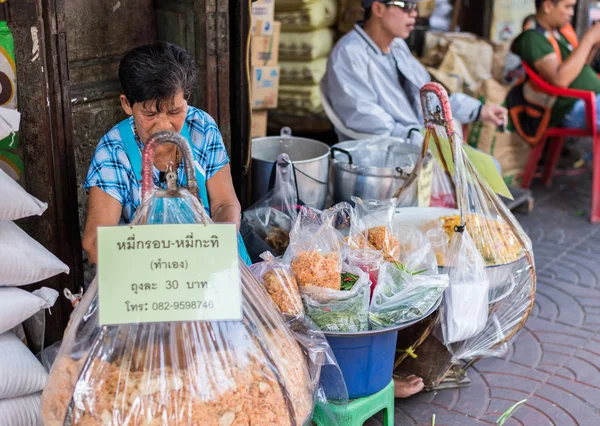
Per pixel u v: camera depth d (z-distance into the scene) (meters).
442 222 2.89
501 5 4.93
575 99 4.73
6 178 2.00
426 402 2.77
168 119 2.00
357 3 4.46
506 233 2.71
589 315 3.46
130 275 1.62
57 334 2.46
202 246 1.66
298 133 4.46
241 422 1.64
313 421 2.26
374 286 2.37
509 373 2.98
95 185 2.16
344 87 3.65
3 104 2.20
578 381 2.93
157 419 1.59
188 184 1.71
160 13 2.87
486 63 4.79
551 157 5.15
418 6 5.02
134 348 1.63
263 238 2.82
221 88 2.81
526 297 2.75
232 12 2.88
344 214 2.64
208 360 1.65
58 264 2.12
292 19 4.27
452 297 2.50
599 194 4.57
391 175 3.12
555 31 4.87
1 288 2.07
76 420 1.62
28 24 2.13
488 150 4.82
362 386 2.33
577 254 4.11
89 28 2.60
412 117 3.79
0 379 1.95
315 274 2.21
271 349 1.76
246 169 3.07
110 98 2.75
